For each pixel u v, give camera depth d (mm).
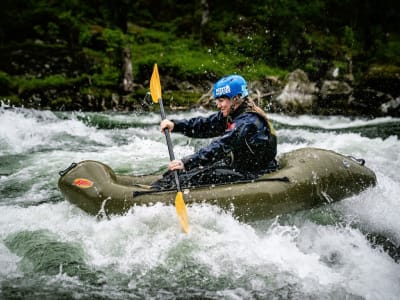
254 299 2816
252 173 3758
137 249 3221
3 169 5301
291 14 13203
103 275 3012
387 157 5871
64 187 3684
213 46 14234
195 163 3529
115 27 11375
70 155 5891
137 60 12344
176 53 13570
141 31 15359
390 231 3715
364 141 6754
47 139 6785
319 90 11273
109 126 8078
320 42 13586
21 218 3721
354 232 3631
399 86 11094
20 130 7055
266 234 3500
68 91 10211
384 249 3512
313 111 10844
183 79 11852
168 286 2924
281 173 3643
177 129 4051
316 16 13680
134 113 9656
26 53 11680
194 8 16578
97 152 6086
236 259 3146
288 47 13312
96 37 12758
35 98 9844
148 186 3852
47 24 12977
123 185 3656
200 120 4035
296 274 3045
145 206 3426
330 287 2932
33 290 2850
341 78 12008
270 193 3455
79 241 3344
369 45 13789
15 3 13164
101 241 3316
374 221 3811
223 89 3629
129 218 3398
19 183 4836
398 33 15195
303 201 3570
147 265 3102
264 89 11469
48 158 5746
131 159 5715
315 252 3404
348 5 14320
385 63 12953
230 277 3006
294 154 3982
